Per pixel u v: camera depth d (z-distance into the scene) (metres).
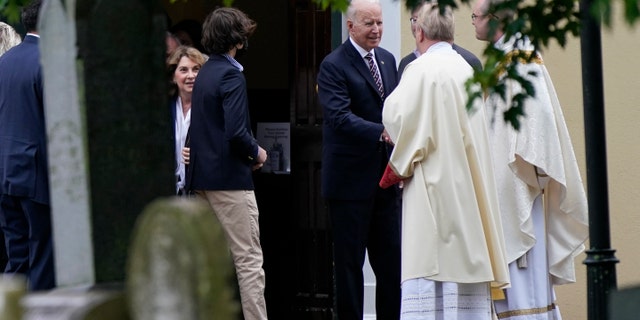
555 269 30.06
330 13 35.81
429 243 26.55
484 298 26.88
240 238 30.61
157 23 12.14
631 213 34.06
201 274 9.17
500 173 29.41
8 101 27.75
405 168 26.66
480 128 27.05
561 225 30.11
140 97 12.09
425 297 26.66
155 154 12.16
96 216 11.97
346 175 30.72
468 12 33.50
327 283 36.00
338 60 31.02
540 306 29.69
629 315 11.05
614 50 33.81
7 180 27.61
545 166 29.09
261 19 40.25
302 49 36.16
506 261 27.36
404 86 26.94
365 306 33.50
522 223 29.28
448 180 26.55
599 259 19.66
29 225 27.78
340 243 30.97
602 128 19.52
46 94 12.12
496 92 16.58
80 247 12.05
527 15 16.34
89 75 11.91
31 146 27.55
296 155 36.28
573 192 29.77
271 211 36.59
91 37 11.90
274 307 36.44
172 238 9.27
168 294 9.30
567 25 16.41
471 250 26.53
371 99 31.03
